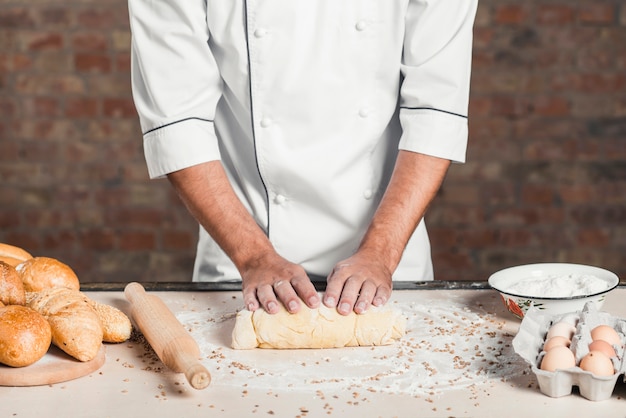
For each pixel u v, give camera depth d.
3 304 1.31
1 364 1.24
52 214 3.55
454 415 1.11
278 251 1.72
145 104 1.67
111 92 3.48
